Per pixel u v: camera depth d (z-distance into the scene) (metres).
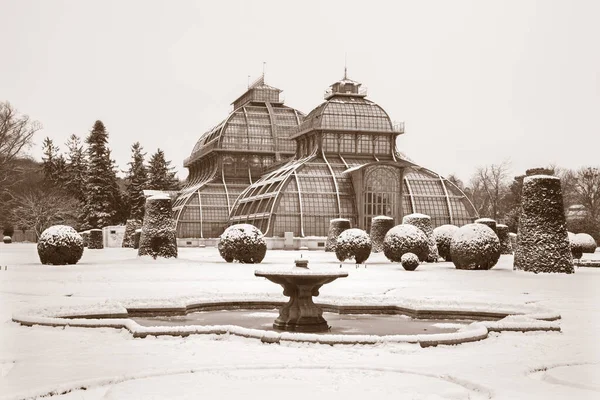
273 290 27.00
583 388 11.01
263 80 112.25
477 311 20.47
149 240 49.88
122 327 17.03
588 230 83.69
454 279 34.12
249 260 46.94
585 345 15.20
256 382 11.30
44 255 43.78
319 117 90.44
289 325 18.11
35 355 13.63
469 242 42.25
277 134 107.06
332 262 48.19
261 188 93.56
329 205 85.06
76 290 26.69
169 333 15.91
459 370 12.38
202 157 113.31
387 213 84.75
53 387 10.63
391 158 92.06
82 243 44.91
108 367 12.48
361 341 14.91
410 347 14.73
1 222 104.56
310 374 11.95
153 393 10.49
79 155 131.25
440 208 89.12
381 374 12.01
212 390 10.71
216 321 19.81
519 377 11.80
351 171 85.50
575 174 112.25
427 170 91.62
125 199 127.62
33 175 124.19
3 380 11.38
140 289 27.27
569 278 35.69
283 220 83.94
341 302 22.31
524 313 19.89
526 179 41.34
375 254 59.44
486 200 116.12
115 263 45.53
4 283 29.56
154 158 129.12
